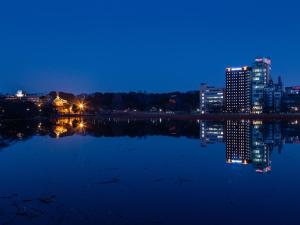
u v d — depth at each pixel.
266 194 29.19
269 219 23.06
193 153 55.38
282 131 106.19
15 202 27.14
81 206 26.05
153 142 72.06
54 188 31.64
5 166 43.28
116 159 48.91
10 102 197.88
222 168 41.59
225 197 28.34
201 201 27.27
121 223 22.34
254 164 44.66
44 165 43.94
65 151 57.53
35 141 74.56
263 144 69.31
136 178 35.81
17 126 133.50
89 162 46.28
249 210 24.95
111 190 30.77
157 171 39.69
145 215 23.91
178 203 26.72
